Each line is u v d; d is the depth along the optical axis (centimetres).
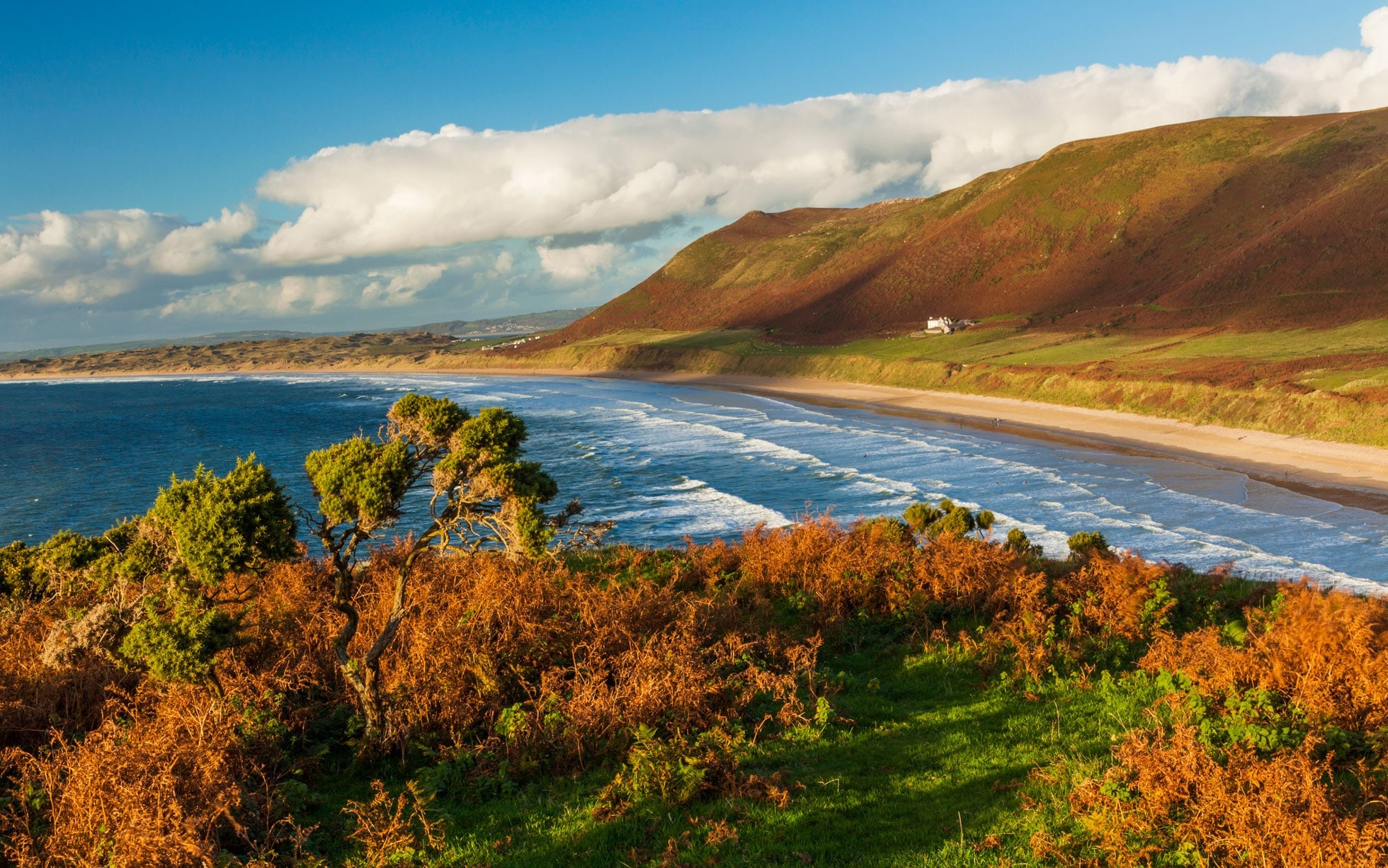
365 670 976
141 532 1002
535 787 891
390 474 934
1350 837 588
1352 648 920
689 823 788
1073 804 741
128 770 746
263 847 736
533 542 990
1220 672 950
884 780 861
